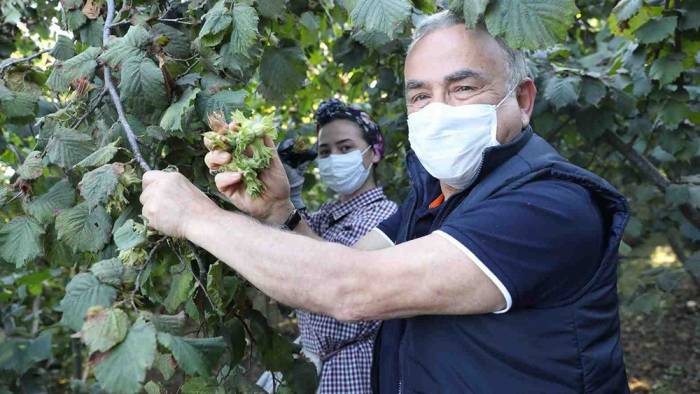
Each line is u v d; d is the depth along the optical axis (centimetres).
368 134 222
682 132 276
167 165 142
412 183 156
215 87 135
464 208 124
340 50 245
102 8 155
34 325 291
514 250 112
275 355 141
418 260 112
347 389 193
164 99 130
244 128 122
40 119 140
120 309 101
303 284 112
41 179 142
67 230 126
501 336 118
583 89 253
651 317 523
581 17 326
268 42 175
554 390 118
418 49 133
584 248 118
